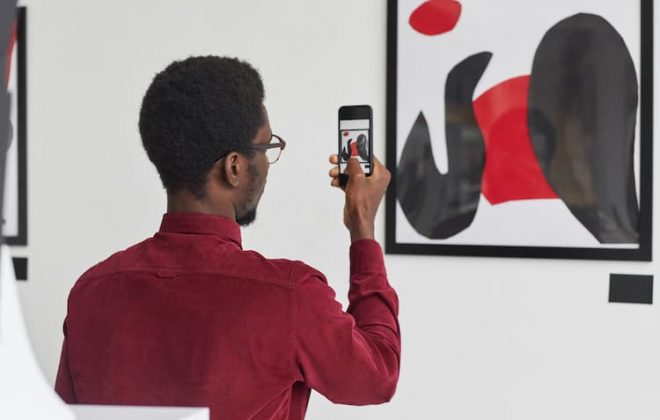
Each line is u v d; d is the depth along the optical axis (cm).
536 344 180
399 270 188
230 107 83
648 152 171
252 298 80
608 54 173
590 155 175
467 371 184
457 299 184
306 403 91
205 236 85
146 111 84
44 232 213
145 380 80
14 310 35
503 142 180
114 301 83
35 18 214
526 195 179
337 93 192
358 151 135
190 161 83
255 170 87
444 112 183
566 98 176
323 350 81
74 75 211
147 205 206
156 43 205
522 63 179
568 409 178
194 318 80
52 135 212
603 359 176
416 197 185
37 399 35
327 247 193
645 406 174
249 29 198
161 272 83
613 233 174
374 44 190
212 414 79
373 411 190
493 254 180
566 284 178
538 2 177
